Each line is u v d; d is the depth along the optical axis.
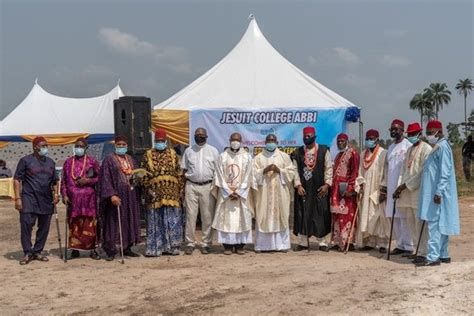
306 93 13.66
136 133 11.78
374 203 9.90
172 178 9.88
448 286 7.21
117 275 8.50
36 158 9.63
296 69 14.38
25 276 8.60
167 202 9.80
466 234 12.42
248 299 6.95
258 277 8.10
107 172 9.52
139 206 10.09
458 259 9.34
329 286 7.43
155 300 7.09
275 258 9.61
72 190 9.66
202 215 10.11
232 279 8.02
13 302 7.22
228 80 13.91
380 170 9.91
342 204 10.07
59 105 25.41
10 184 22.77
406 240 9.68
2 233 13.80
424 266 8.52
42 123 24.47
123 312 6.66
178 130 13.07
